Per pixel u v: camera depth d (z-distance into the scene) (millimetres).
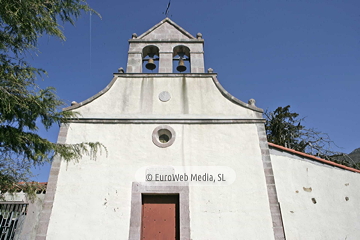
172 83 11289
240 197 9156
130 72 11609
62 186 9195
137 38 12430
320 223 9242
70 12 8031
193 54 12156
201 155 9789
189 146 9930
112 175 9391
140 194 9109
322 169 10062
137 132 10148
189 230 8680
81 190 9148
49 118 7527
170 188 9227
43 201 9781
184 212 8906
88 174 9391
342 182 9953
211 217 8859
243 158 9773
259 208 9000
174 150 9844
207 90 11172
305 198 9547
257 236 8625
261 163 9695
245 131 10258
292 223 9141
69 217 8758
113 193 9117
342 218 9414
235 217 8867
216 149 9914
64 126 10195
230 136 10156
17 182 7523
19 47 7285
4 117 6648
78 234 8539
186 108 10727
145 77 11406
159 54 12117
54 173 9375
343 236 9180
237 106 10805
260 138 10117
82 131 10141
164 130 10281
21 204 10273
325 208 9477
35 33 7332
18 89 6730
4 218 9680
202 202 9062
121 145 9898
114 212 8852
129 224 8695
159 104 10805
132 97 10938
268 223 8789
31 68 7234
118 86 11188
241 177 9461
